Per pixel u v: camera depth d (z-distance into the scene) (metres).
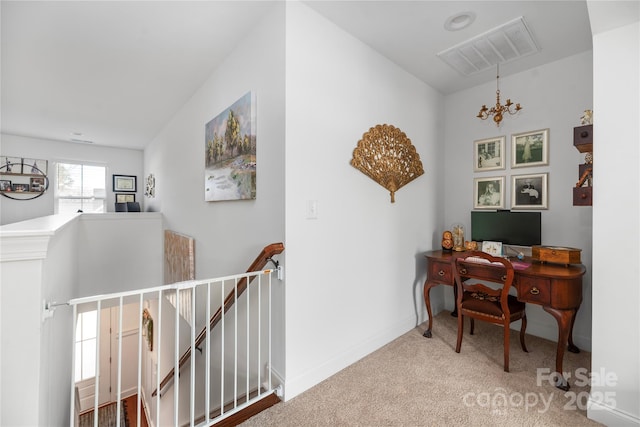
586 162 1.76
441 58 2.53
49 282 1.34
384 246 2.50
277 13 1.83
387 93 2.52
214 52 2.40
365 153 2.28
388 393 1.81
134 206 5.01
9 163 4.55
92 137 4.78
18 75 2.71
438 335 2.64
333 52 2.04
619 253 1.47
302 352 1.86
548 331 2.59
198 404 2.92
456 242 2.89
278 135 1.81
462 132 3.19
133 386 5.36
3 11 1.84
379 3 1.86
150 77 2.80
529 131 2.74
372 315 2.38
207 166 2.78
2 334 0.97
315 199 1.94
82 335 4.97
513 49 2.40
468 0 1.84
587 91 2.43
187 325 3.24
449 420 1.57
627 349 1.45
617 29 1.48
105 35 2.14
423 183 2.98
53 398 1.45
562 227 2.55
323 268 2.00
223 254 2.53
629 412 1.44
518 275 2.05
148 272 4.45
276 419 1.59
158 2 1.81
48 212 4.87
